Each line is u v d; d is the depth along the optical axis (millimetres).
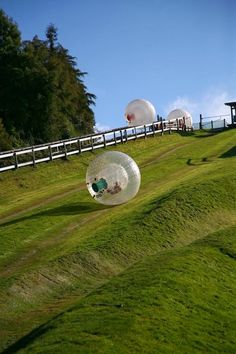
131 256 23172
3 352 15609
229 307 18625
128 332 15195
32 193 34094
